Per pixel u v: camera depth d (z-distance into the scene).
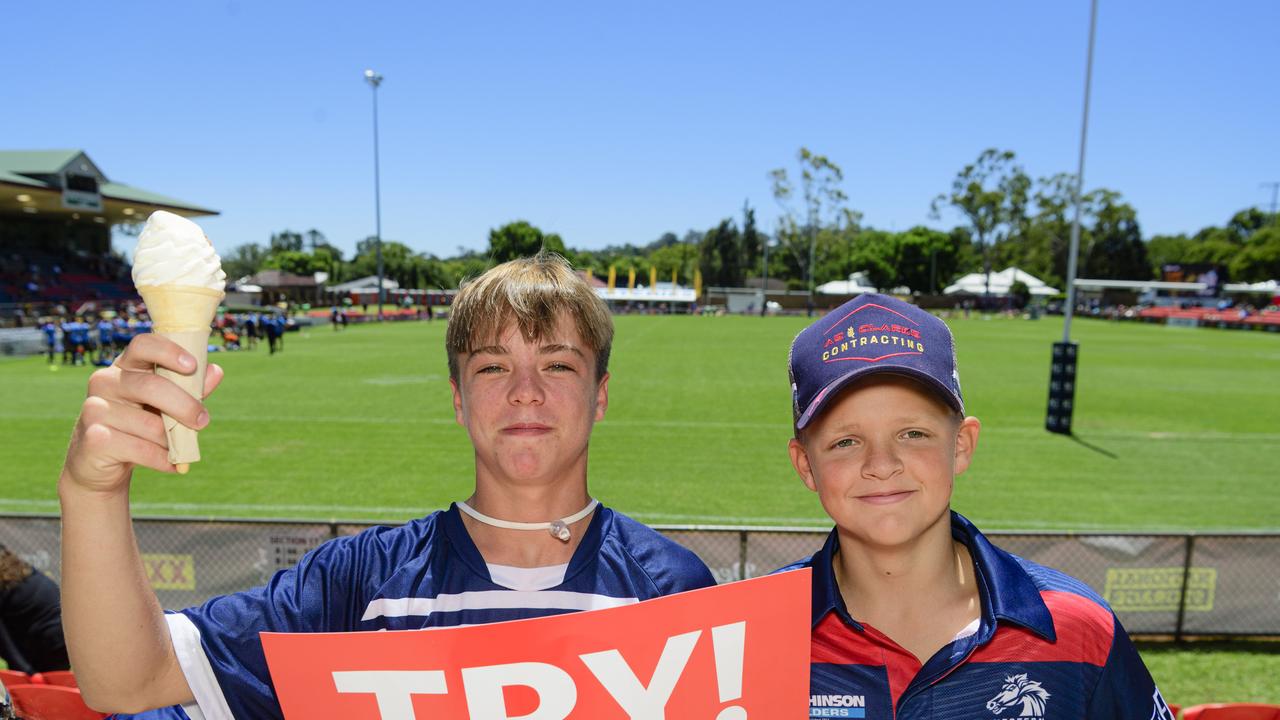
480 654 1.39
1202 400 17.28
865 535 1.66
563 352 1.63
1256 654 5.23
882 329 1.70
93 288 44.38
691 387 18.53
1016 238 87.12
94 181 40.44
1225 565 5.37
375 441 11.98
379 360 24.77
